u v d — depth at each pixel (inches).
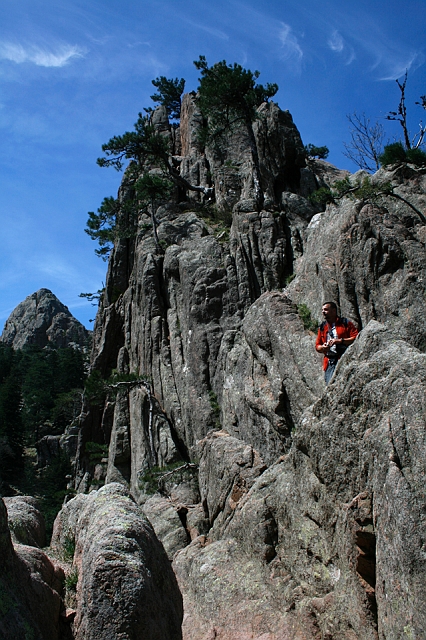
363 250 753.0
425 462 314.5
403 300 700.0
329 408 445.7
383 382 391.9
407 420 339.0
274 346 822.5
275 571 488.4
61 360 4052.7
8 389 2844.5
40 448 2785.4
